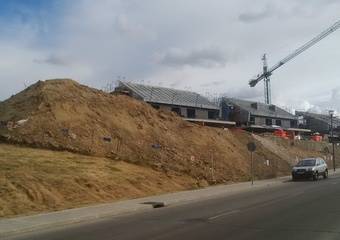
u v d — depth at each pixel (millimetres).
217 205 22047
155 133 41344
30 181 23844
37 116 35094
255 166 48500
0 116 35875
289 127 104750
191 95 80062
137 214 20047
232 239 13062
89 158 31969
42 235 15258
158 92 74188
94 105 40312
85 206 22266
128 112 42469
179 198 25250
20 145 31828
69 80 43094
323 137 97438
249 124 91375
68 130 34688
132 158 35031
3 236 15211
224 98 95562
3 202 21016
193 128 47406
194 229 15023
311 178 40062
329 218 16469
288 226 14961
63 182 25062
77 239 14102
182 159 38594
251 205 21344
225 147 47750
